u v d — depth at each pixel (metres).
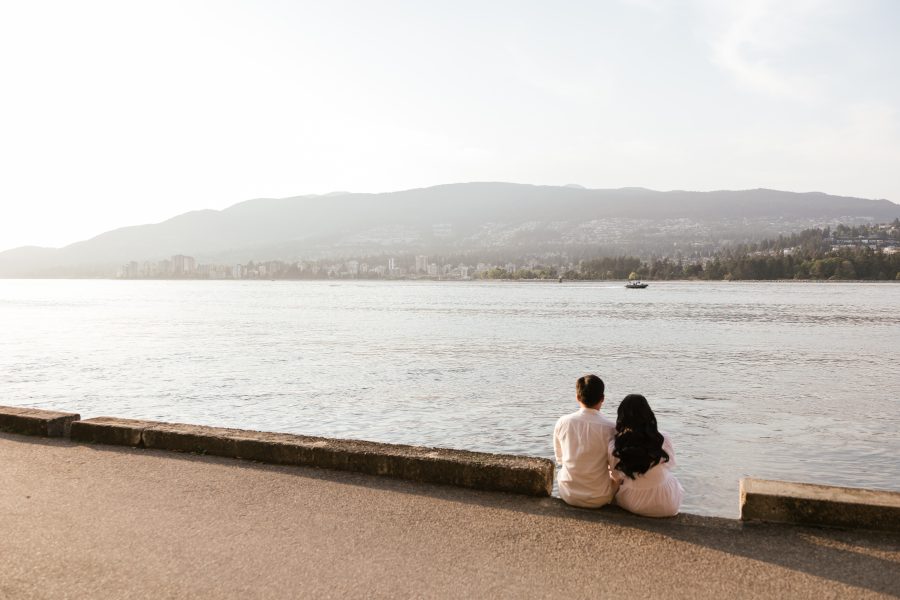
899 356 44.06
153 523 6.11
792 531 5.99
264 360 40.16
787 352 46.41
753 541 5.77
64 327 68.31
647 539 5.82
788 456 18.17
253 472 7.63
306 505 6.59
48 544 5.65
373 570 5.18
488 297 176.62
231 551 5.52
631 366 38.25
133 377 32.47
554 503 6.73
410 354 44.06
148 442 8.62
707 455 18.23
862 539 5.80
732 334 61.69
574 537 5.86
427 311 105.44
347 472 7.63
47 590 4.86
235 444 8.18
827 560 5.39
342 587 4.90
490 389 29.44
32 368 35.59
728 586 4.95
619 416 6.51
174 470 7.71
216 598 4.75
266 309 111.62
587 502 6.54
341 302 144.62
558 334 61.41
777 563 5.34
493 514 6.40
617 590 4.89
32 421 9.27
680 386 31.03
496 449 18.70
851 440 20.05
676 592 4.86
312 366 37.25
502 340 55.22
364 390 29.03
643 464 6.21
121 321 78.75
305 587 4.90
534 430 21.08
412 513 6.40
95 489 7.05
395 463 7.43
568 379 32.72
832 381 32.78
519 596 4.78
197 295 198.38
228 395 27.59
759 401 27.02
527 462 7.13
